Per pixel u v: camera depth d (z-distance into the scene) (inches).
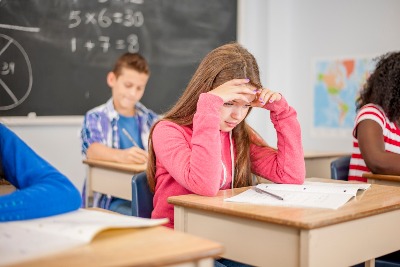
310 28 148.6
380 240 48.6
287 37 153.6
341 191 54.1
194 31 141.6
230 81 57.9
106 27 128.3
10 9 115.6
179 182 56.4
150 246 31.3
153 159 61.2
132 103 114.4
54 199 38.7
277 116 64.1
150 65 135.3
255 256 44.9
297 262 41.9
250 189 56.4
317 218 42.0
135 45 132.9
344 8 141.3
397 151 82.7
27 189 38.5
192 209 50.1
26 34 117.7
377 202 49.9
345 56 141.1
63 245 30.8
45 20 119.9
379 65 86.4
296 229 41.8
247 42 149.6
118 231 34.9
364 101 88.0
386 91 82.8
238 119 59.2
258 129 152.7
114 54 129.6
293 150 63.4
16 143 43.4
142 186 61.1
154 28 135.6
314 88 148.0
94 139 108.3
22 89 117.4
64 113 122.9
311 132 149.1
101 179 96.7
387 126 82.7
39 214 37.6
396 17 131.3
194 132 56.3
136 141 114.0
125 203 95.0
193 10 141.2
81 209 41.5
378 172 78.5
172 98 138.6
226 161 63.0
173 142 58.1
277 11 152.2
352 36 139.7
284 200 48.9
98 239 32.8
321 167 116.3
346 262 44.7
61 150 124.1
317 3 147.0
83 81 125.3
